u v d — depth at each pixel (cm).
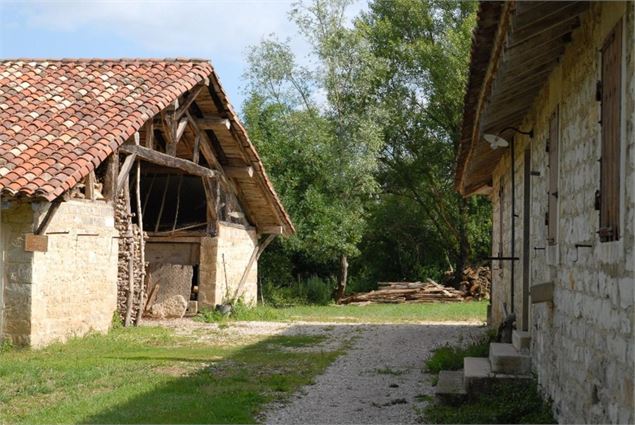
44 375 1086
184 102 1866
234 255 2275
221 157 2170
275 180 2975
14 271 1369
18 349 1353
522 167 1079
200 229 2214
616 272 487
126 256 1766
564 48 691
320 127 3062
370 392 995
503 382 859
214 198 2112
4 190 1301
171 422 796
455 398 867
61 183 1341
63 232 1448
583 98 614
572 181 652
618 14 489
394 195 3719
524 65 718
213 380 1075
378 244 3694
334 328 1875
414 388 1023
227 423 802
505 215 1392
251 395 957
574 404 622
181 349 1424
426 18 3491
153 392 967
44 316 1406
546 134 823
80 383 1034
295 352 1404
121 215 1738
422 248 3675
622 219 471
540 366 809
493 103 848
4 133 1465
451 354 1202
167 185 2283
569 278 653
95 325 1608
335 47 3114
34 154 1413
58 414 830
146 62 1859
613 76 503
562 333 681
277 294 3044
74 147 1452
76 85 1697
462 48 3312
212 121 1981
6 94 1616
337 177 2978
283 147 3036
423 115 3528
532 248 934
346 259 3164
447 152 3434
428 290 3022
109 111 1595
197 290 2138
